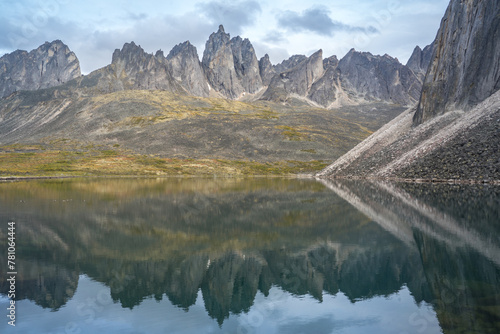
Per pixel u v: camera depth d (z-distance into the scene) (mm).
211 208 52125
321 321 16141
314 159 199500
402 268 23156
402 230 34625
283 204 56250
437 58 152750
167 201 60500
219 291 19922
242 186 94688
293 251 28156
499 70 116062
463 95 125938
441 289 19078
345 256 26391
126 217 44000
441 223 37156
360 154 143625
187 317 16734
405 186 81688
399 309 17031
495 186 71000
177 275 22781
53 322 16234
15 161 159000
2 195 66438
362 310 17125
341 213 46125
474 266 22719
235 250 28641
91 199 62438
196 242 31281
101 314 16984
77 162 164875
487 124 94375
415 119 144500
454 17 149125
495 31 123250
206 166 172625
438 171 92562
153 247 29516
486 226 34906
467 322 15039
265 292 19750
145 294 19516
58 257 26469
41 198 62625
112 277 22188
